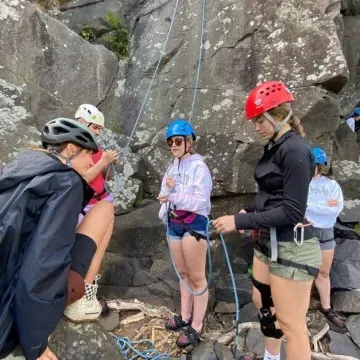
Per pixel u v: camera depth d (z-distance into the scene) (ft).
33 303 4.52
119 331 9.81
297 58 12.20
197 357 8.99
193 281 9.12
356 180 14.82
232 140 12.21
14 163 5.15
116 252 11.52
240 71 12.70
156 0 15.26
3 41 12.49
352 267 11.46
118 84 14.49
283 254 6.59
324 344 9.90
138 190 12.69
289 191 6.07
